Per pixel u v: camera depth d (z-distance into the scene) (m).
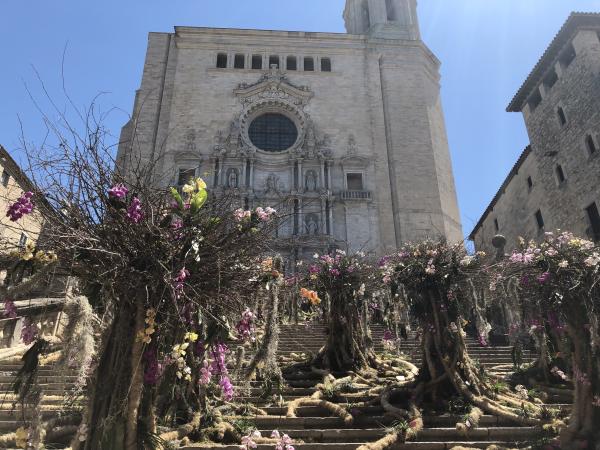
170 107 36.50
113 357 4.34
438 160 37.09
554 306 7.41
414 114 37.94
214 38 39.50
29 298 4.30
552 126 25.08
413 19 44.00
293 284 9.30
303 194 32.94
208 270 4.83
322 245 30.22
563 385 9.66
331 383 9.98
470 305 9.59
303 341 14.93
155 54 38.66
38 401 4.27
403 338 13.55
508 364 12.15
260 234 5.30
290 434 7.52
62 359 3.94
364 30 46.69
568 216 23.56
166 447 6.07
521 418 7.72
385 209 34.38
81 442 4.11
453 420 8.06
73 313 4.03
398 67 39.81
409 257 10.06
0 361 10.88
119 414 4.14
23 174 4.35
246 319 5.70
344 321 12.04
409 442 7.17
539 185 27.50
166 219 4.80
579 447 6.66
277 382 8.11
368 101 38.25
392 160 36.03
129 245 4.52
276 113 37.53
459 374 9.10
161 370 4.74
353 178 35.69
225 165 34.09
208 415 7.39
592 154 21.70
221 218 5.07
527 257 7.67
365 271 12.44
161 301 4.37
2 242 4.40
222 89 37.47
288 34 40.12
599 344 6.92
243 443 6.43
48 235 4.30
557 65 24.61
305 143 35.72
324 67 40.25
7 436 5.88
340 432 7.54
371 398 9.17
